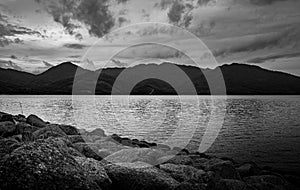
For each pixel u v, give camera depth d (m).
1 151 8.81
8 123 14.77
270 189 10.22
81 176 7.13
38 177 6.68
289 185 11.13
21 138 12.50
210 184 8.30
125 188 8.45
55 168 6.97
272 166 20.69
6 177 6.60
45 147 7.39
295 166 20.83
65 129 16.77
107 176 8.12
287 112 73.56
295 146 28.17
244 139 31.95
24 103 94.00
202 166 12.95
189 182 8.62
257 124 47.12
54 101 108.19
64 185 6.80
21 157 6.89
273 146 28.17
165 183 8.48
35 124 18.95
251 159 22.83
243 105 103.81
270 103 120.31
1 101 104.38
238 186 8.32
